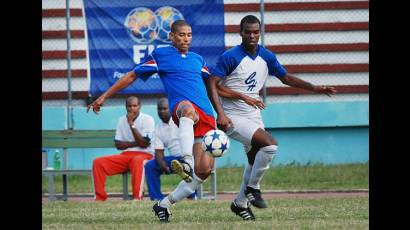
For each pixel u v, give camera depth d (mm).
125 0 50188
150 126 41625
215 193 41375
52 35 54531
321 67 55562
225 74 27391
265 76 28031
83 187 48094
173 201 26469
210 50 49812
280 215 28734
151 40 50312
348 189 45094
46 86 54312
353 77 55656
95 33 50125
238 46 27859
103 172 40938
